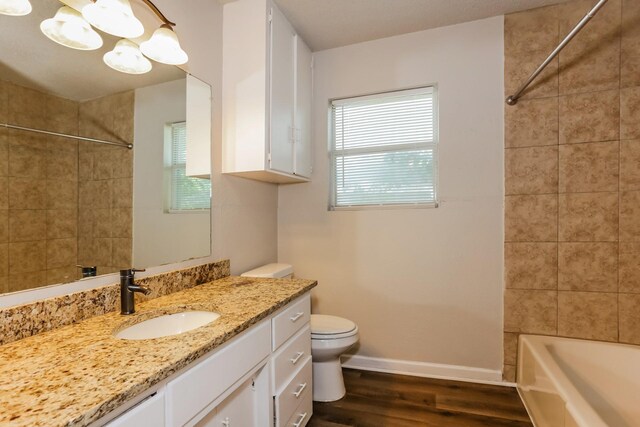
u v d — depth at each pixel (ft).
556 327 6.77
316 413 6.17
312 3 6.57
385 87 7.93
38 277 3.54
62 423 1.89
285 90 6.89
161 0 5.18
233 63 6.42
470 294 7.30
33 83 3.54
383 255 7.93
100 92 4.27
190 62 5.76
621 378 5.96
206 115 6.11
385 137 8.12
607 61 6.47
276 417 4.50
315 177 8.46
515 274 7.00
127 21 3.98
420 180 7.84
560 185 6.73
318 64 8.47
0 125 3.26
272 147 6.35
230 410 3.86
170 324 4.33
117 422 2.29
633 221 6.35
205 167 6.07
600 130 6.50
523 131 6.93
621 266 6.41
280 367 4.68
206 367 3.18
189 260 5.70
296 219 8.63
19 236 3.40
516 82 6.99
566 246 6.70
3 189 3.28
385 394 6.82
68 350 2.95
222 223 6.54
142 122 4.87
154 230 5.03
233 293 5.10
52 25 3.71
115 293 4.25
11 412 1.99
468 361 7.34
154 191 5.06
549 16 6.79
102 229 4.28
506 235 7.04
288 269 7.61
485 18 7.18
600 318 6.54
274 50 6.46
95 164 4.20
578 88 6.62
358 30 7.58
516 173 6.98
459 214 7.36
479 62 7.24
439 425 5.79
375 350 7.98
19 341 3.18
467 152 7.30
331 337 6.30
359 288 8.11
